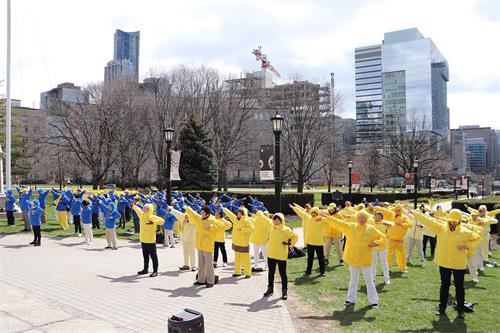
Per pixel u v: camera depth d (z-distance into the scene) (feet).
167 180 60.49
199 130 138.72
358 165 233.55
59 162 163.53
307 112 141.90
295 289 31.86
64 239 57.82
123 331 21.38
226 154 153.89
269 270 29.94
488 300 28.94
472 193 216.13
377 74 468.34
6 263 40.04
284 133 147.33
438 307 26.78
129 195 78.28
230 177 265.54
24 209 63.82
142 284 32.40
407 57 448.24
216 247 42.47
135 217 65.41
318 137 142.41
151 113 153.28
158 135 158.20
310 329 22.49
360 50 479.82
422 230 43.34
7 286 30.63
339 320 24.09
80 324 22.33
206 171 136.05
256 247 39.96
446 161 245.04
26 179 258.98
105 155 144.87
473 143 642.63
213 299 28.50
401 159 215.72
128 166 155.33
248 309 26.14
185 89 158.92
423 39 440.04
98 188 151.84
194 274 36.94
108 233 50.37
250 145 173.88
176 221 55.62
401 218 39.09
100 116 141.79
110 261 42.29
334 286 32.86
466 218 40.34
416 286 33.01
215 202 61.67
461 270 25.27
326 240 43.32
